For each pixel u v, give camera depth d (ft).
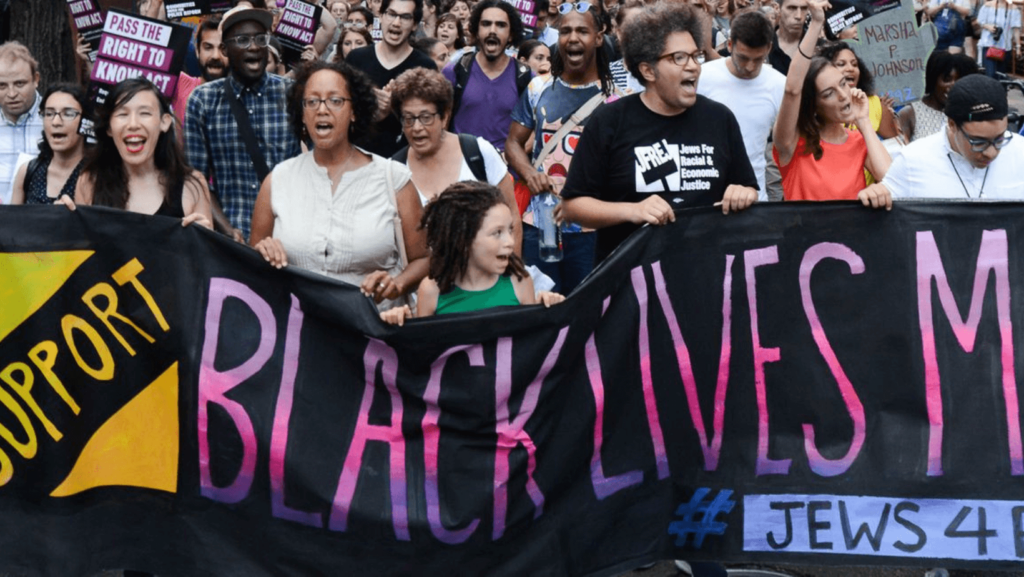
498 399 16.87
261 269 16.96
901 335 17.53
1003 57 63.16
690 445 17.52
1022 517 17.42
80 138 21.52
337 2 45.60
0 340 17.21
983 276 17.46
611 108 18.51
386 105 25.23
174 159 18.51
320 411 17.01
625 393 17.26
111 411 17.28
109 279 17.16
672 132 18.33
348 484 16.94
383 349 16.83
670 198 18.31
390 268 18.79
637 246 17.28
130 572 17.89
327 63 18.30
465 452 16.94
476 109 29.66
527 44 34.32
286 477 17.02
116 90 18.12
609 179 18.51
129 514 17.31
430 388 16.87
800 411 17.61
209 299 17.06
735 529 17.58
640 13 18.03
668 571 21.06
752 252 17.48
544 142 26.02
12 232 17.08
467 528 16.98
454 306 17.42
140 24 22.36
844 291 17.54
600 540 17.34
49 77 34.45
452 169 22.11
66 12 34.50
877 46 31.35
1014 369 17.47
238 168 23.45
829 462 17.54
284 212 18.39
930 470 17.52
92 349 17.25
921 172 19.89
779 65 30.71
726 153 18.44
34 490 17.38
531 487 17.06
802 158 23.54
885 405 17.57
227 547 17.19
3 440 17.34
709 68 24.27
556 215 21.74
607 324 17.15
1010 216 17.38
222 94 23.43
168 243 17.11
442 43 38.60
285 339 17.02
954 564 17.47
